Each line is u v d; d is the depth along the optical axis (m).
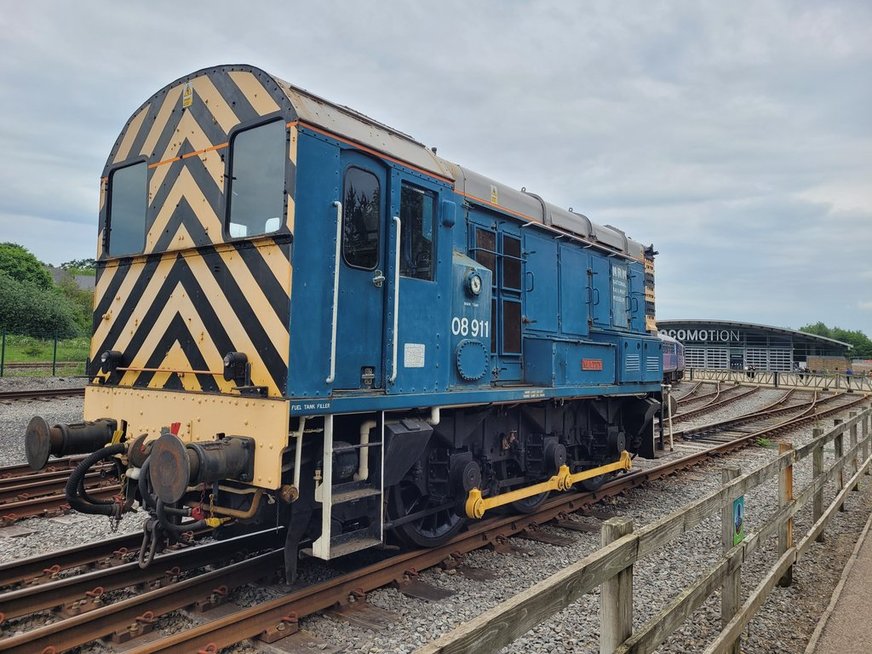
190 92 5.07
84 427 4.94
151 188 5.30
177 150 5.12
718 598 5.32
